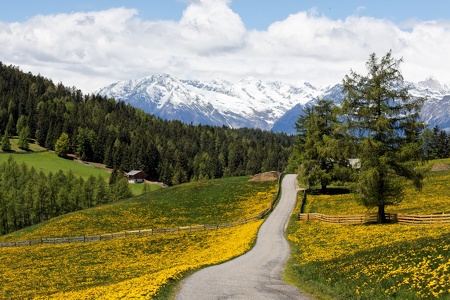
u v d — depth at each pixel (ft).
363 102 164.04
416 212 188.34
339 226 183.83
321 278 88.43
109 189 497.05
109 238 222.07
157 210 288.10
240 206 288.10
